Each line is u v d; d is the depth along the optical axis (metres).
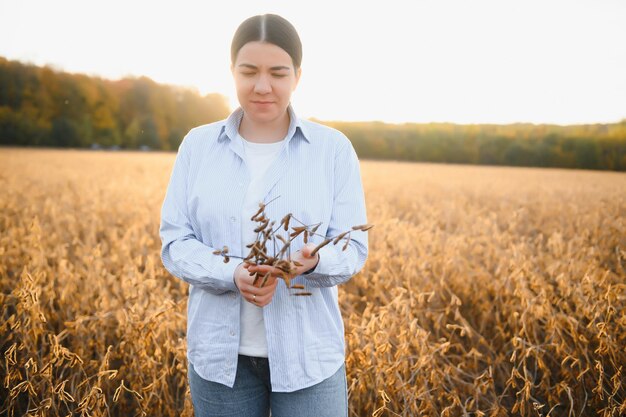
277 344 1.60
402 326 2.95
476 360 3.28
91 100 58.94
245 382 1.69
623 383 3.13
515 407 2.78
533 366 3.52
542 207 11.56
